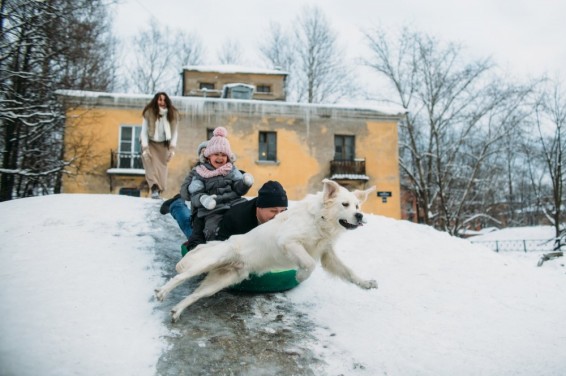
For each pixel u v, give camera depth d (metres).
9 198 13.99
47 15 13.48
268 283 4.24
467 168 30.88
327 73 38.19
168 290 3.51
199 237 4.41
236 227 4.38
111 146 20.47
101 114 20.39
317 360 3.24
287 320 3.83
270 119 22.41
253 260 3.95
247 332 3.53
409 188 31.89
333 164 22.45
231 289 4.30
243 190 4.61
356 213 3.83
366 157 22.97
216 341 3.32
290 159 22.36
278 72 30.52
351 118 23.08
